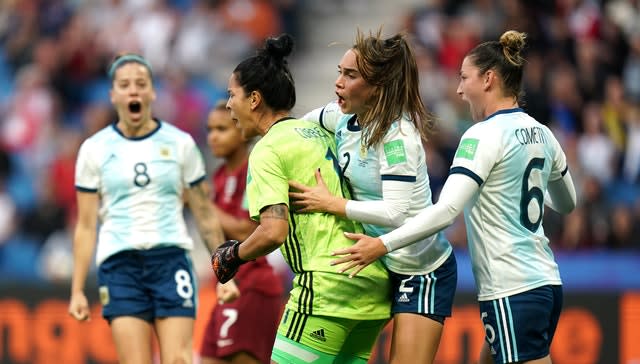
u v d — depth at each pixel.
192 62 50.62
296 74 51.41
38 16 52.75
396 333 18.95
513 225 18.86
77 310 22.00
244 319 24.31
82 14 52.81
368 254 17.89
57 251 42.97
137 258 21.98
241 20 51.69
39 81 49.97
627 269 36.38
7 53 51.53
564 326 30.22
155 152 22.33
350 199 19.25
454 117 43.34
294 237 18.61
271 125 19.05
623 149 44.66
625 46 48.25
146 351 21.56
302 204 18.39
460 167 18.42
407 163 18.34
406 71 18.66
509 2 47.91
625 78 47.66
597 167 44.12
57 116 49.53
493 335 19.03
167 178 22.28
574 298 30.28
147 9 52.06
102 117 44.28
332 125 20.02
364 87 18.55
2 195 45.94
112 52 51.00
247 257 18.36
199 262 41.03
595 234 38.91
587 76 46.03
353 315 18.53
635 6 50.09
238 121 19.20
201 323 30.50
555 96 44.91
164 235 22.11
